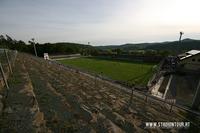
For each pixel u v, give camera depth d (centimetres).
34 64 4028
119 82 3919
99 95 1933
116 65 7481
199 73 4162
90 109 1336
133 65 7431
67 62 8762
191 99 3000
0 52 3512
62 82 2266
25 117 955
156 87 3638
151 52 9588
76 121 1052
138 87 3538
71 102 1425
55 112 1127
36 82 1917
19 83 1662
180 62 4981
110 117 1260
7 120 894
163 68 5188
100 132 981
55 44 14112
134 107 1712
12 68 2458
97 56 12044
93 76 4434
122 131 1048
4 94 1252
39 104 1220
